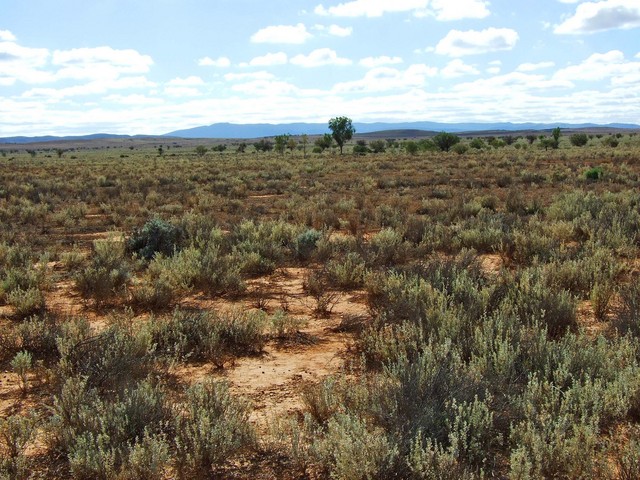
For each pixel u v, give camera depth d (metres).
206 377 5.68
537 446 3.64
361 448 3.67
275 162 64.75
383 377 4.98
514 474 3.45
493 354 5.24
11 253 12.05
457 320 6.14
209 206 23.53
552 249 10.74
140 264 11.51
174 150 185.50
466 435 3.91
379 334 6.36
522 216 17.66
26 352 5.71
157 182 36.91
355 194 26.61
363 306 8.31
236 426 4.26
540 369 5.11
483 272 9.01
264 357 6.32
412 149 82.25
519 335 5.70
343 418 4.04
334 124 97.81
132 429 4.28
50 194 29.22
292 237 13.67
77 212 21.62
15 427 4.36
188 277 9.69
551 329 6.65
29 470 4.00
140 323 7.00
